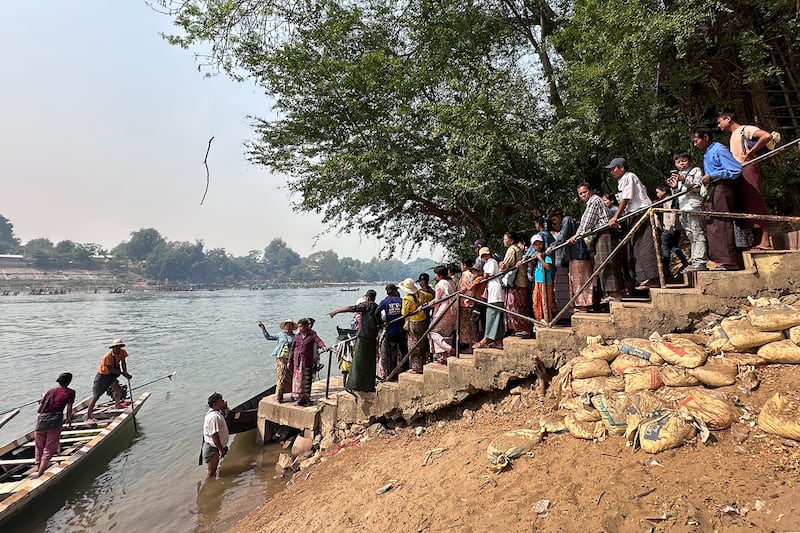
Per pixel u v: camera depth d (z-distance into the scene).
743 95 9.60
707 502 2.68
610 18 7.15
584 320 4.84
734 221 4.43
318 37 11.49
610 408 3.70
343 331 11.62
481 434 4.88
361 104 11.62
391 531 3.75
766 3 7.39
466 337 6.97
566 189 10.52
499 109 9.00
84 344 27.67
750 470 2.81
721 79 8.78
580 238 5.20
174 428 10.82
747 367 3.64
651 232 5.04
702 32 7.36
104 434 8.68
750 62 7.67
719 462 2.95
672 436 3.22
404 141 11.76
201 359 21.44
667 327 4.39
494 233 12.73
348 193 11.77
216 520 6.08
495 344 6.11
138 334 32.66
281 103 11.92
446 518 3.55
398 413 6.58
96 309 59.34
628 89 7.64
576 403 4.12
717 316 4.19
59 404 7.79
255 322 41.38
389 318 7.23
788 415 2.93
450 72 11.58
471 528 3.29
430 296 7.35
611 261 5.25
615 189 10.43
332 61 11.10
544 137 9.11
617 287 5.22
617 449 3.48
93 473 8.11
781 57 9.04
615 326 4.66
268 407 8.41
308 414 7.72
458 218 13.41
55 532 6.16
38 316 48.72
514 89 9.31
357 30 12.45
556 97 11.45
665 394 3.67
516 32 12.85
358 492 4.89
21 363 21.41
